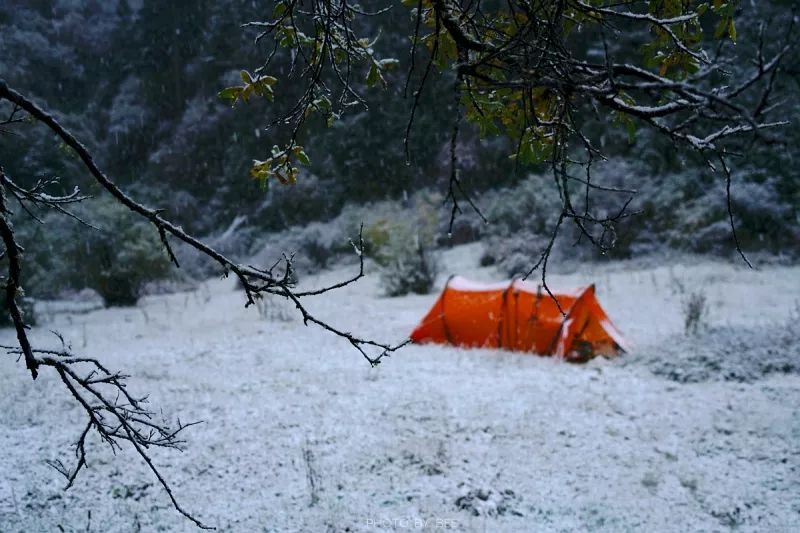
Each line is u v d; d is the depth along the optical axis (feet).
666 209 67.36
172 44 136.56
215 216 114.01
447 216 88.89
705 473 17.83
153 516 15.47
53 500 16.29
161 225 5.70
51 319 51.90
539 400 24.44
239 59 120.57
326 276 81.30
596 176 70.64
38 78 129.70
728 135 4.23
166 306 59.88
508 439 20.49
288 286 5.91
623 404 23.66
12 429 21.53
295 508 15.89
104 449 19.70
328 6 6.70
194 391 26.48
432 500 16.25
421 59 56.75
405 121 102.27
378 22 88.17
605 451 19.52
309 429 21.56
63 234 64.28
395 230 73.26
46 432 21.24
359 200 105.40
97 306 66.28
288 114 7.00
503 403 24.07
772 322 34.19
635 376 27.76
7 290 5.75
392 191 102.83
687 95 3.97
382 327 42.34
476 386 26.63
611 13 5.34
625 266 63.26
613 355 31.35
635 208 67.36
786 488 16.66
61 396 25.48
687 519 15.39
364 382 27.68
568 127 5.60
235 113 119.44
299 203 105.81
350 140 105.60
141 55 139.64
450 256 80.69
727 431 20.61
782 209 60.75
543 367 29.99
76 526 14.84
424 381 27.63
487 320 34.32
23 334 5.85
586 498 16.52
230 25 125.59
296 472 18.17
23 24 140.67
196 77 132.26
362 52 6.96
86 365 31.78
